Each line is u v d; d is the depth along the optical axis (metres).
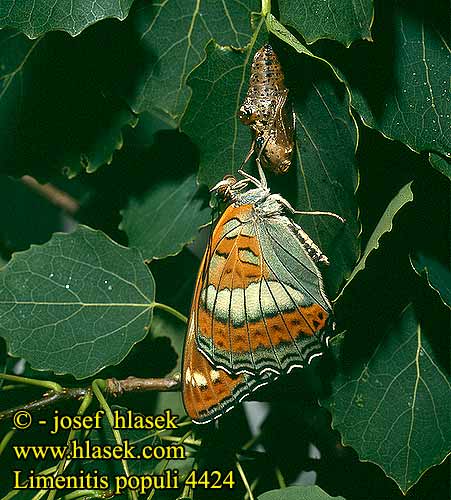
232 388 0.20
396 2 0.19
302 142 0.19
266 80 0.18
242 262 0.19
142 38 0.20
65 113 0.21
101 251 0.21
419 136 0.19
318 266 0.19
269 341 0.19
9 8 0.19
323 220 0.19
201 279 0.19
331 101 0.18
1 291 0.20
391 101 0.19
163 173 0.22
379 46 0.19
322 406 0.20
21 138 0.21
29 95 0.21
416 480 0.20
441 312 0.20
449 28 0.19
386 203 0.19
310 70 0.18
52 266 0.21
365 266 0.19
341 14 0.18
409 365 0.20
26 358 0.20
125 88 0.21
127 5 0.19
